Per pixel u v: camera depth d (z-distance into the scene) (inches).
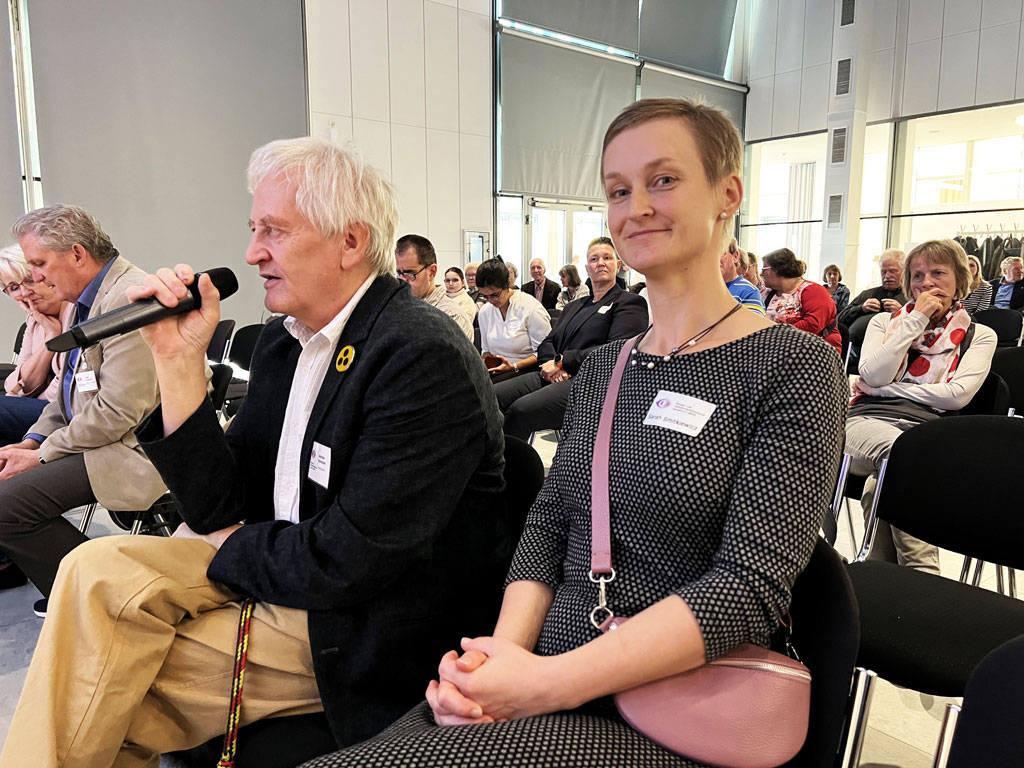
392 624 43.8
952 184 409.7
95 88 214.4
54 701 36.8
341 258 45.0
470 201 314.3
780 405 31.1
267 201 43.5
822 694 31.2
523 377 146.5
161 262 232.1
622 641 28.5
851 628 30.2
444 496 43.2
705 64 390.9
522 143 327.6
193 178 235.8
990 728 26.7
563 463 38.3
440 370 42.8
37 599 90.5
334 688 42.2
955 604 50.9
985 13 328.2
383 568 41.3
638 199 34.8
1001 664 26.6
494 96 317.4
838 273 287.7
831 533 79.7
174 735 42.1
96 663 37.3
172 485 47.0
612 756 27.0
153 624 39.1
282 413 50.7
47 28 203.9
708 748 27.8
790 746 28.2
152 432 46.9
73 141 211.6
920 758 57.6
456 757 26.1
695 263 35.5
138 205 225.9
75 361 82.6
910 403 87.7
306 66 259.6
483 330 173.6
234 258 246.8
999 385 88.7
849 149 356.5
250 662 42.1
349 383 43.9
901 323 89.3
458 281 258.5
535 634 36.0
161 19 224.8
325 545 41.1
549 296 297.6
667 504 32.0
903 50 355.9
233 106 242.4
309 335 49.2
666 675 28.4
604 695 28.8
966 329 87.9
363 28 273.7
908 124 363.3
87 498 76.4
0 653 76.2
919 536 58.4
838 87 358.3
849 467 82.0
